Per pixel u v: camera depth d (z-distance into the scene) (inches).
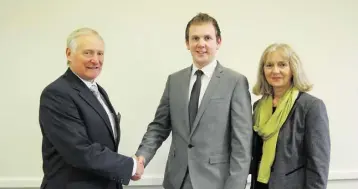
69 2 79.8
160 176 82.9
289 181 54.1
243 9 84.6
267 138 56.9
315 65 87.3
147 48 82.0
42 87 79.8
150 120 82.7
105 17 80.7
